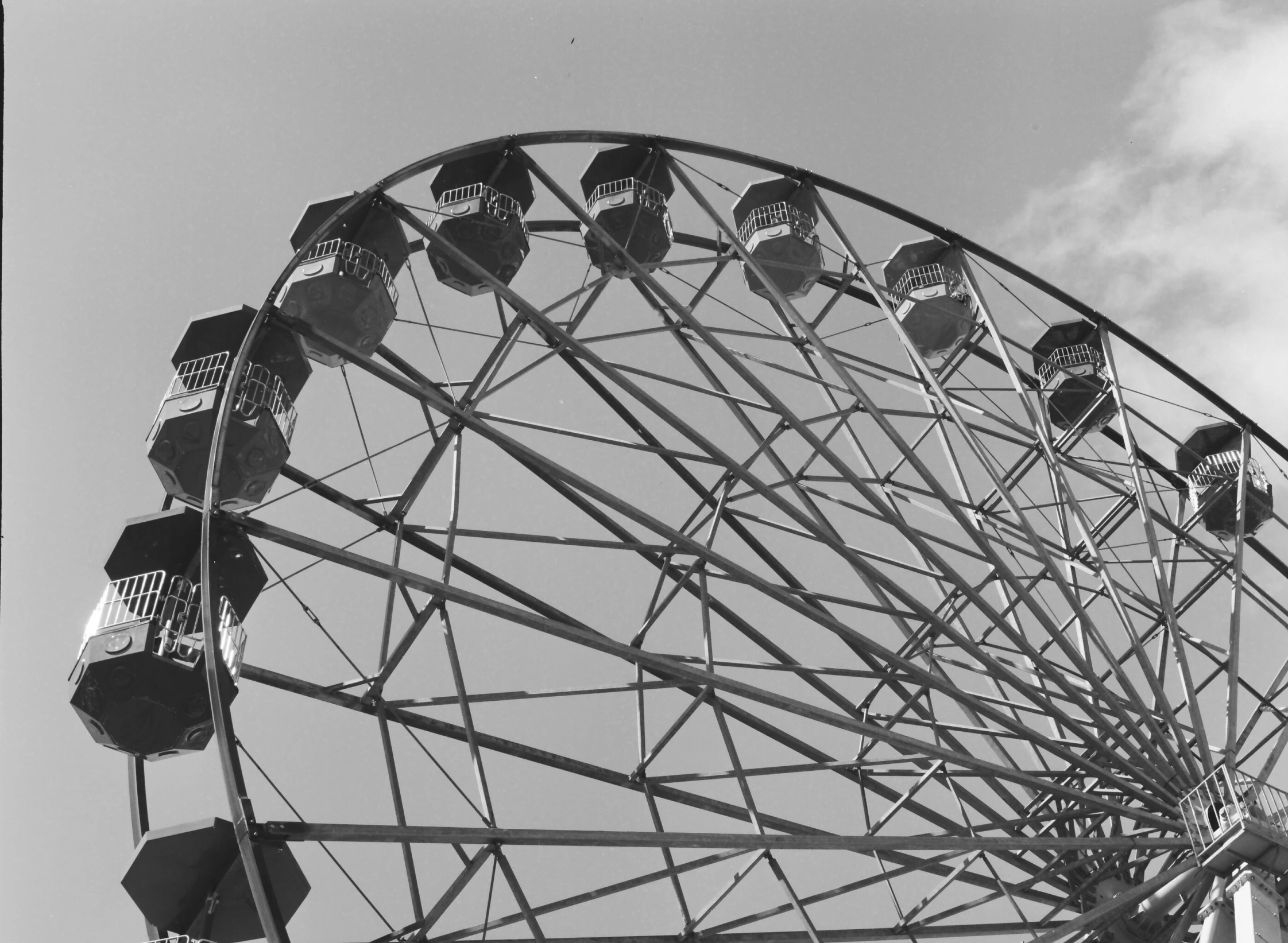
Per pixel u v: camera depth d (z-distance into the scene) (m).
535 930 18.27
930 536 25.06
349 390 22.78
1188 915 22.61
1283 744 24.94
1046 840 21.33
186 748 21.83
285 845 17.42
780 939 20.20
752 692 20.83
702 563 23.39
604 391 26.73
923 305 29.09
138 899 20.62
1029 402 27.61
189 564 22.69
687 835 19.25
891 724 24.58
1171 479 32.47
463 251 27.00
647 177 28.81
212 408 22.69
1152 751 23.39
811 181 29.12
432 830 17.92
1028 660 25.81
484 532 22.45
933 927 21.45
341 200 25.20
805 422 25.94
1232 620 26.17
